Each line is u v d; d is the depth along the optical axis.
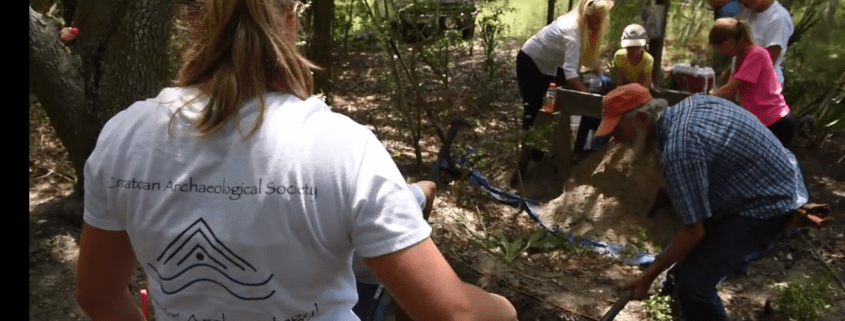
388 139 6.35
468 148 5.65
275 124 1.09
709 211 2.81
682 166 2.81
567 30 5.27
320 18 6.78
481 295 1.14
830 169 5.71
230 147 1.08
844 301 4.00
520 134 5.07
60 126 4.64
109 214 1.16
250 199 1.07
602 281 4.22
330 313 1.13
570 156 5.31
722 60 6.10
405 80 7.89
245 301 1.10
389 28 5.72
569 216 4.83
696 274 3.08
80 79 4.55
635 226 4.64
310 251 1.08
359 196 1.06
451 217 4.93
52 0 5.50
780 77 5.27
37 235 4.45
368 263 1.08
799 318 3.69
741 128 2.86
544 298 3.99
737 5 5.39
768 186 2.91
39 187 5.20
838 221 4.91
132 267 1.26
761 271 4.29
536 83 5.59
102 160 1.13
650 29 5.63
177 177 1.09
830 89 6.10
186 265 1.10
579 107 5.14
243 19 1.11
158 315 1.18
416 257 1.07
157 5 4.48
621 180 4.77
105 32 4.50
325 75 6.88
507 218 5.02
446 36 6.70
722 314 3.16
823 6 6.28
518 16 9.29
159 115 1.12
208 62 1.13
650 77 5.42
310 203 1.06
